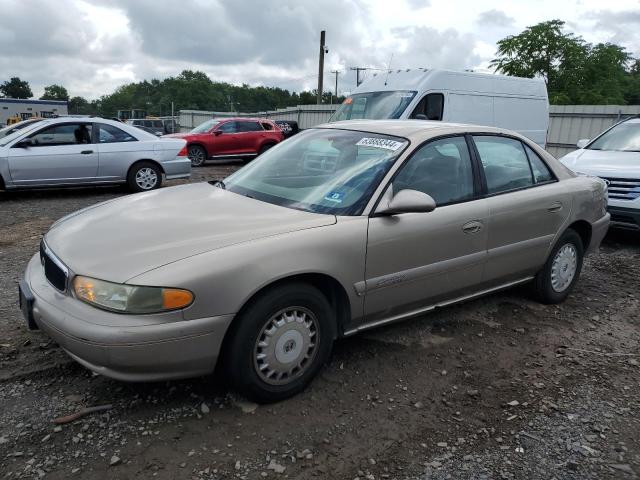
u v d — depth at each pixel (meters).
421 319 4.24
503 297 4.80
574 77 32.19
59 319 2.64
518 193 4.09
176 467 2.46
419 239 3.42
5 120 42.69
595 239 4.91
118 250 2.77
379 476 2.46
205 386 3.13
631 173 6.61
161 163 10.55
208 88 115.06
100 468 2.44
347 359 3.55
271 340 2.89
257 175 3.92
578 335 4.08
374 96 10.80
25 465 2.43
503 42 34.53
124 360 2.53
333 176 3.55
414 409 3.01
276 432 2.75
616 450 2.69
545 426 2.88
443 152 3.72
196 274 2.60
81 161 9.70
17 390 3.02
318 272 2.96
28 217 7.91
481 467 2.54
